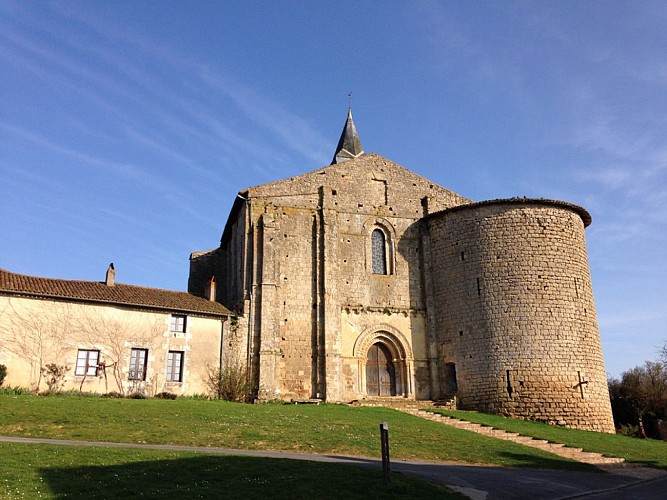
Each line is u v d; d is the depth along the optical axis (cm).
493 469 1833
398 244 3788
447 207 3912
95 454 1558
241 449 1878
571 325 3316
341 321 3544
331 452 1905
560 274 3388
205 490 1285
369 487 1350
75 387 2806
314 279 3559
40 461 1449
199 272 4416
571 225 3516
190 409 2439
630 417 4472
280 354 3381
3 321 2714
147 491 1255
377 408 2983
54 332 2816
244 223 3597
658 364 4809
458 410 3234
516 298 3325
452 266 3591
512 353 3253
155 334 3075
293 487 1332
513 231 3434
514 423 2903
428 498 1295
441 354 3556
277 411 2602
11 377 2670
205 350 3192
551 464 2006
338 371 3412
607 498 1481
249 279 3459
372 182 3869
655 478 1903
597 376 3331
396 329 3622
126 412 2267
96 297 2952
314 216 3678
